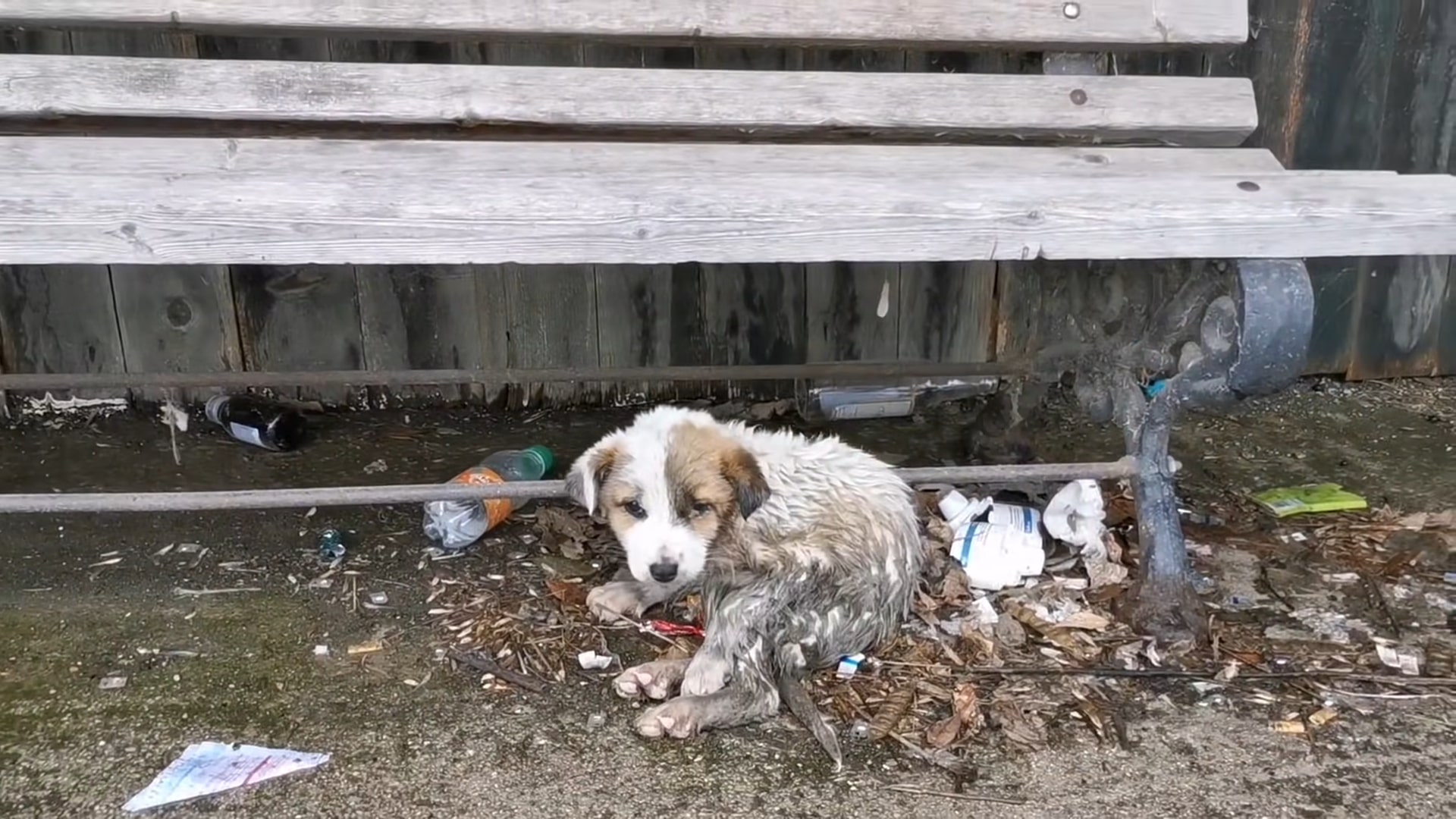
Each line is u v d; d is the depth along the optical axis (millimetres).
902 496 2350
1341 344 3943
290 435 3340
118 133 2498
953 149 2541
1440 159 3799
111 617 2422
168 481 3098
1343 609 2500
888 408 3609
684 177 2135
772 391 3758
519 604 2500
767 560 2141
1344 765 1989
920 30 2754
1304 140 3715
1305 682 2230
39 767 1937
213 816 1830
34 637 2336
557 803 1875
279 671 2236
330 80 2486
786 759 1996
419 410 3670
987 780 1943
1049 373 3018
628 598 2439
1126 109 2762
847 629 2219
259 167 2139
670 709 2043
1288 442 3498
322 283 3480
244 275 3439
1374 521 2928
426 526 2781
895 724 2088
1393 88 3695
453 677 2229
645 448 2098
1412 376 3992
